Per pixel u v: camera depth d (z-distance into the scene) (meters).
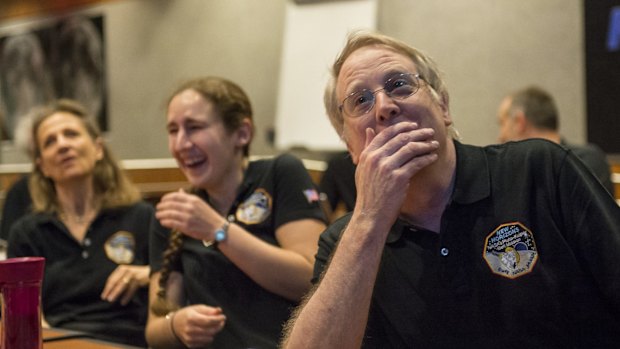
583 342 1.26
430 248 1.37
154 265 2.20
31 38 8.09
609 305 1.25
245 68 6.48
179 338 1.94
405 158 1.28
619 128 4.49
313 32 5.67
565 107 4.75
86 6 7.65
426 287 1.35
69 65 7.78
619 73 4.50
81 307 2.56
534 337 1.27
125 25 7.34
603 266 1.23
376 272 1.28
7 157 8.20
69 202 2.73
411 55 1.42
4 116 8.34
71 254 2.62
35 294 1.27
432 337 1.34
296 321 1.31
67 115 2.76
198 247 2.11
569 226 1.29
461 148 1.41
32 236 2.67
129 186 2.80
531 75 4.90
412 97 1.34
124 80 7.36
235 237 1.98
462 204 1.35
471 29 5.17
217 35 6.68
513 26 4.98
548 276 1.28
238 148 2.20
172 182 3.95
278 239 2.10
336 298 1.26
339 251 1.29
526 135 3.61
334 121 1.52
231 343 1.99
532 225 1.31
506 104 3.70
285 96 5.76
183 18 6.93
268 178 2.17
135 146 7.29
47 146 2.69
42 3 7.98
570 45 4.73
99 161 2.76
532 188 1.33
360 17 5.45
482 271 1.32
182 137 2.12
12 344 1.24
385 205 1.27
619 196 3.56
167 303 2.05
